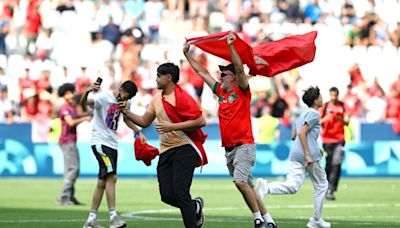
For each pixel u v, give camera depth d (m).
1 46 99.75
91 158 80.69
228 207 52.50
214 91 35.06
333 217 45.44
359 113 91.19
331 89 59.09
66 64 98.69
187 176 32.38
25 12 102.44
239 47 34.03
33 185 72.94
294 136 40.53
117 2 106.25
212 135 81.75
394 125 82.56
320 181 38.94
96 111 39.56
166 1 108.12
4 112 89.25
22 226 41.16
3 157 80.56
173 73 32.59
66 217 46.03
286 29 104.56
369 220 43.62
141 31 101.56
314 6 106.88
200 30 104.94
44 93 87.81
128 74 94.12
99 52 100.38
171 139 32.50
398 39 105.19
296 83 94.94
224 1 107.69
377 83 93.31
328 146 58.78
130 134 81.50
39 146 80.56
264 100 86.75
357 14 107.56
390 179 81.31
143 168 81.62
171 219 44.44
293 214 47.47
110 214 38.44
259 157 81.31
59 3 105.00
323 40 104.06
